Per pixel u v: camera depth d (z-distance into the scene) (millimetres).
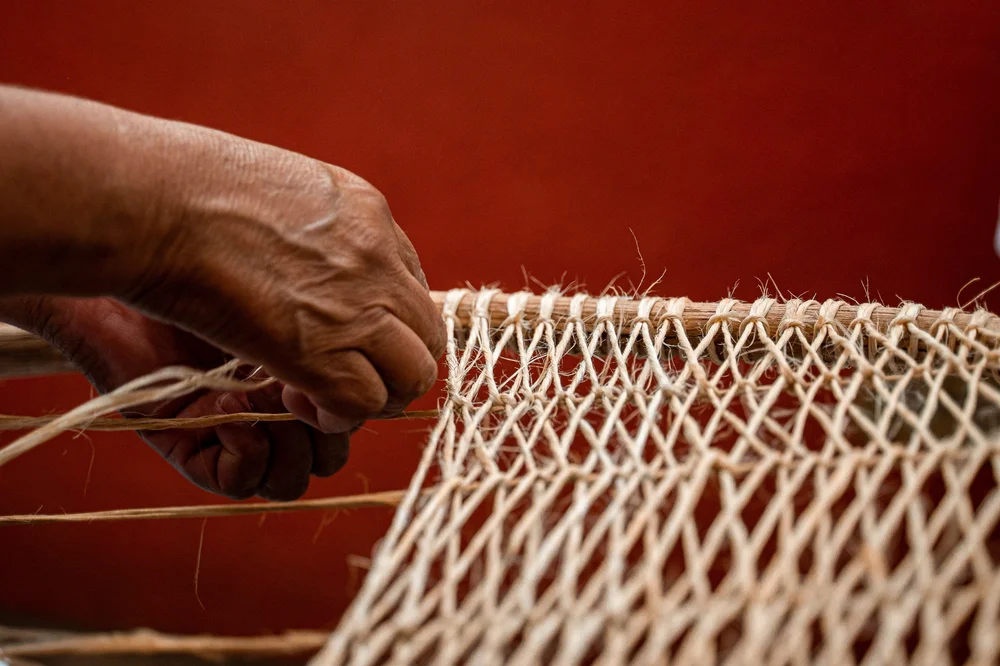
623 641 357
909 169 1822
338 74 1897
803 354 636
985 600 350
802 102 1830
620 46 1853
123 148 419
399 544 422
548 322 681
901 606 358
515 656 356
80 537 2041
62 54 1914
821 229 1865
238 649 417
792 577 373
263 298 465
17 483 2027
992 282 1835
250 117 1929
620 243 1917
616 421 523
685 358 646
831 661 341
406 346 537
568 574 388
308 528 2002
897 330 587
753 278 1896
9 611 2062
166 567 2039
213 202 445
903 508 401
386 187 1945
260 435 691
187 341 680
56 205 398
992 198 1805
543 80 1878
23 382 1961
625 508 435
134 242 426
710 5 1818
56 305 644
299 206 481
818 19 1795
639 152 1885
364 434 1966
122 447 1995
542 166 1908
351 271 498
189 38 1898
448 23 1866
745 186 1872
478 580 454
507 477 470
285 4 1876
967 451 433
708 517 1515
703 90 1852
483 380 605
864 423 468
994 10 1729
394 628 367
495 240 1947
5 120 388
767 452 454
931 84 1786
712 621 358
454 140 1913
